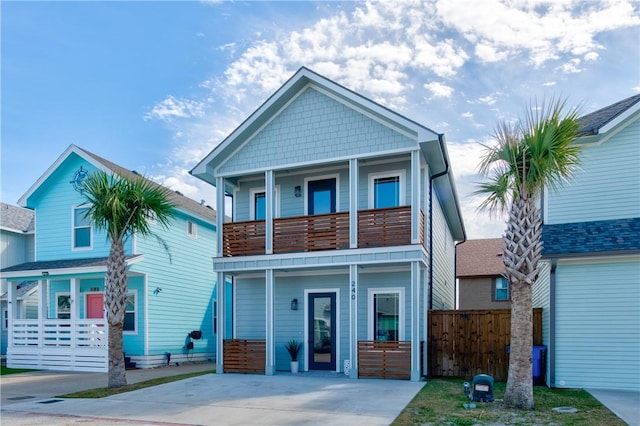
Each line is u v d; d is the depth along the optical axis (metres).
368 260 12.23
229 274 14.55
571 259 11.02
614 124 11.62
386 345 12.05
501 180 8.89
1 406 9.41
